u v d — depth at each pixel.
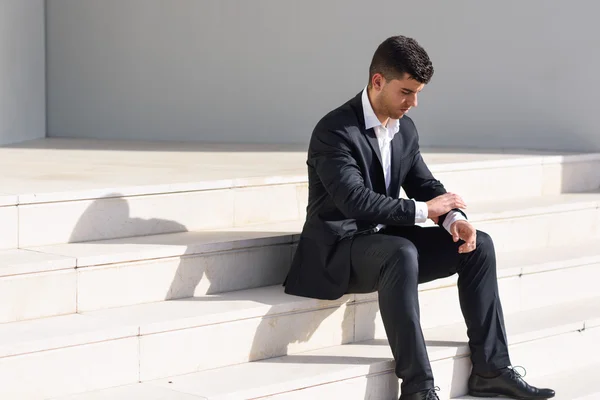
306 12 6.94
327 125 3.47
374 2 6.75
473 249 3.44
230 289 3.71
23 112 7.23
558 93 6.33
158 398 2.96
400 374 3.29
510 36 6.45
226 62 7.20
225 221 4.10
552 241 5.02
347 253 3.46
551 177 5.63
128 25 7.47
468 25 6.55
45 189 3.71
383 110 3.44
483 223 4.64
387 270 3.30
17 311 3.12
